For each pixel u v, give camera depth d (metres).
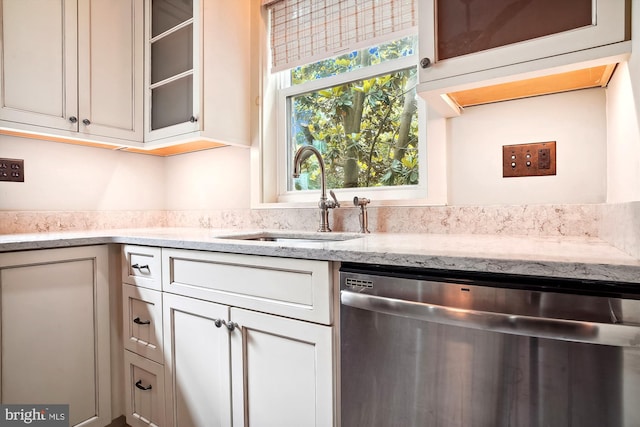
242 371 1.03
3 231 1.53
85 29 1.58
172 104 1.71
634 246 0.63
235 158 1.90
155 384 1.27
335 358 0.86
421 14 1.00
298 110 1.83
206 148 2.01
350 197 1.61
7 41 1.35
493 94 1.13
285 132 1.85
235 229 1.80
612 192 0.99
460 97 1.15
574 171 1.08
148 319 1.30
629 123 0.79
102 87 1.64
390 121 1.55
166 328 1.23
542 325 0.61
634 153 0.75
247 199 1.86
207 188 2.02
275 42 1.79
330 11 1.61
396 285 0.77
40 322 1.19
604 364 0.58
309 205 1.63
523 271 0.63
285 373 0.94
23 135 1.59
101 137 1.63
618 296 0.57
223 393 1.07
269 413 0.98
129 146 1.76
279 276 0.95
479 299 0.68
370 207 1.44
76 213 1.78
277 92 1.86
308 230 1.60
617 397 0.57
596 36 0.78
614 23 0.76
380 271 0.79
